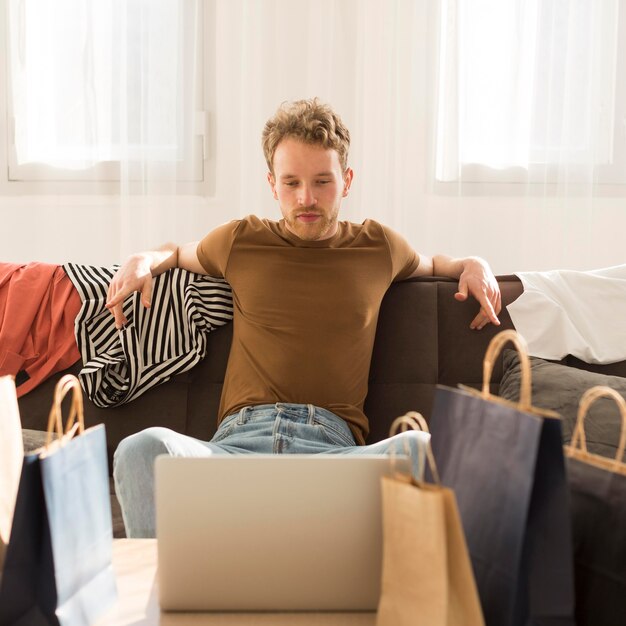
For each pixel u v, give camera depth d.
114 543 1.31
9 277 2.08
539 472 0.93
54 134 2.85
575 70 2.86
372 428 2.03
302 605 1.07
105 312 2.04
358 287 1.97
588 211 2.90
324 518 1.05
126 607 1.08
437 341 2.08
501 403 0.98
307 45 2.89
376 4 2.87
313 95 2.91
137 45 2.82
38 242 2.89
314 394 1.89
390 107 2.90
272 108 2.90
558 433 0.92
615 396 1.07
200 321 2.04
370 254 2.02
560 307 2.08
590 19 2.85
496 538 0.96
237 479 1.04
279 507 1.04
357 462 1.04
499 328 2.08
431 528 0.89
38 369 2.00
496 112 2.89
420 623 0.91
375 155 2.92
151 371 1.99
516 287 2.13
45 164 2.86
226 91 2.90
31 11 2.82
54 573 0.94
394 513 0.94
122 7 2.80
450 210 2.91
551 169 2.89
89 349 2.01
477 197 2.92
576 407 1.78
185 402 2.02
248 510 1.04
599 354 2.06
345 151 2.01
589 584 1.05
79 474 0.99
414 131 2.91
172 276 2.09
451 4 2.83
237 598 1.06
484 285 2.03
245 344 1.95
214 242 2.04
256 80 2.88
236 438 1.76
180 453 1.45
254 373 1.91
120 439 1.99
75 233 2.89
